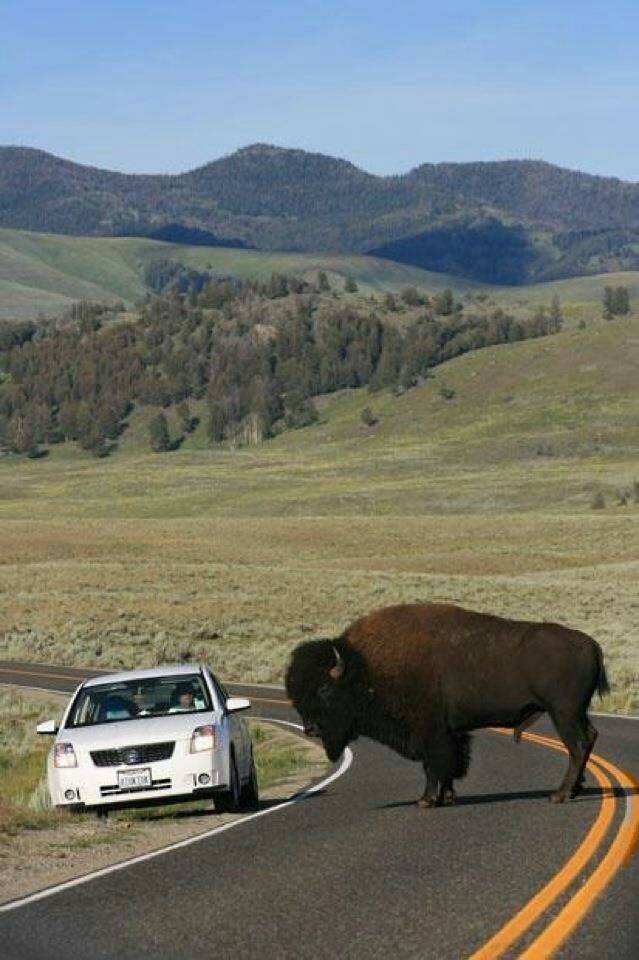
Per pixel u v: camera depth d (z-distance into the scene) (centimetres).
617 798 3628
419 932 2189
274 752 6256
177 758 3741
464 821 3425
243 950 2142
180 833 3550
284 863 2917
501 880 2580
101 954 2153
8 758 6856
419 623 3719
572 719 3594
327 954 2084
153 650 12650
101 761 3750
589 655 3616
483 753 5628
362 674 3706
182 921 2375
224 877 2778
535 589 17338
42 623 15050
